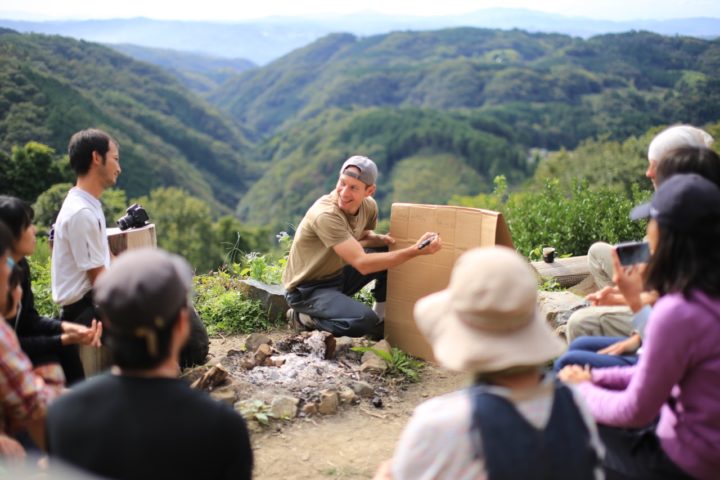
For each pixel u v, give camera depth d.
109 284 1.60
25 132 86.12
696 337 1.89
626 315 3.15
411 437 1.54
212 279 6.08
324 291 4.46
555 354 1.57
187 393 1.66
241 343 4.76
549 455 1.48
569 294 4.35
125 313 1.57
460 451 1.48
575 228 8.03
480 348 1.54
